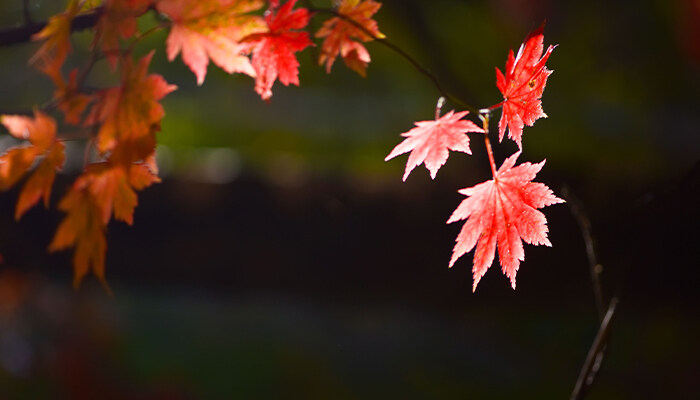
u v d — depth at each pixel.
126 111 1.12
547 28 9.62
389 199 7.21
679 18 11.15
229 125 13.08
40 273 5.73
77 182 1.14
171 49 1.15
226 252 7.30
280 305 7.03
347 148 12.26
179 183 7.21
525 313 6.89
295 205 7.25
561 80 12.14
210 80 14.33
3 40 1.16
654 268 6.54
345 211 7.24
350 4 1.39
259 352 6.02
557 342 6.51
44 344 4.91
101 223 1.15
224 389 5.34
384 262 7.25
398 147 1.21
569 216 6.77
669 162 9.89
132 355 5.52
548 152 10.20
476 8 9.97
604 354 1.45
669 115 12.73
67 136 1.14
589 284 6.85
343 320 6.80
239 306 6.92
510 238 1.05
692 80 12.35
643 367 6.13
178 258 7.28
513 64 1.07
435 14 9.80
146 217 7.25
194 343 5.98
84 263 1.18
